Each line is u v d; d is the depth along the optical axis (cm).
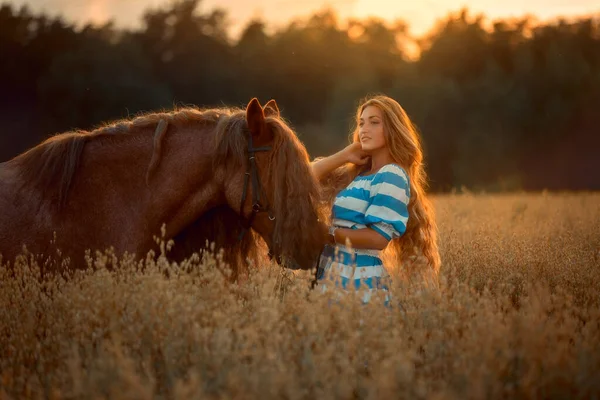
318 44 8044
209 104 7694
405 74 7050
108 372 399
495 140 6244
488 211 1316
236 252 650
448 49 7419
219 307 475
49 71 6856
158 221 630
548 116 6475
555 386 405
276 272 607
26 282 534
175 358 424
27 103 7100
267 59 8031
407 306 506
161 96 6781
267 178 602
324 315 453
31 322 476
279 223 581
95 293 477
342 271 591
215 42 8006
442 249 796
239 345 430
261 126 598
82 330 461
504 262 721
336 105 6625
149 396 358
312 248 576
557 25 7275
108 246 615
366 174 684
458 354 432
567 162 6419
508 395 402
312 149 6188
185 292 483
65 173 616
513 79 6688
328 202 662
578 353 430
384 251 670
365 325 453
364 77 6900
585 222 1059
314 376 391
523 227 1048
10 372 428
